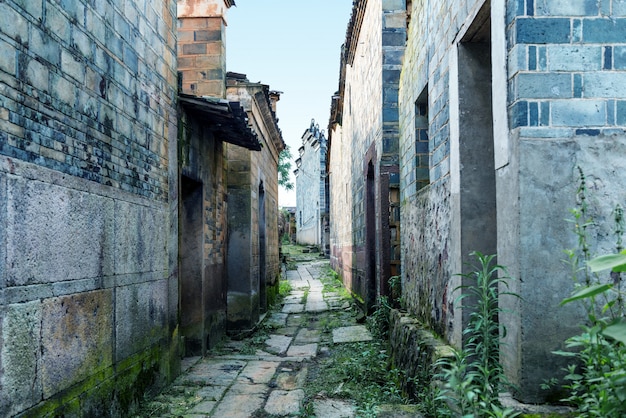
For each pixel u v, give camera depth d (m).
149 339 4.48
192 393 4.83
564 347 2.70
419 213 5.43
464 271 3.75
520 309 2.73
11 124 2.59
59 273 3.03
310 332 8.66
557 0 2.79
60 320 3.04
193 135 6.11
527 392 2.71
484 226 3.78
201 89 8.03
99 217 3.55
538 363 2.71
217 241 7.64
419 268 5.44
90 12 3.46
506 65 2.93
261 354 6.95
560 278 2.71
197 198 6.64
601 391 2.06
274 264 13.04
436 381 3.58
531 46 2.78
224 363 6.32
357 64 10.55
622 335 1.70
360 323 8.95
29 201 2.73
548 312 2.71
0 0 2.51
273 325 9.23
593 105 2.76
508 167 2.89
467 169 3.82
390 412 3.46
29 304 2.73
